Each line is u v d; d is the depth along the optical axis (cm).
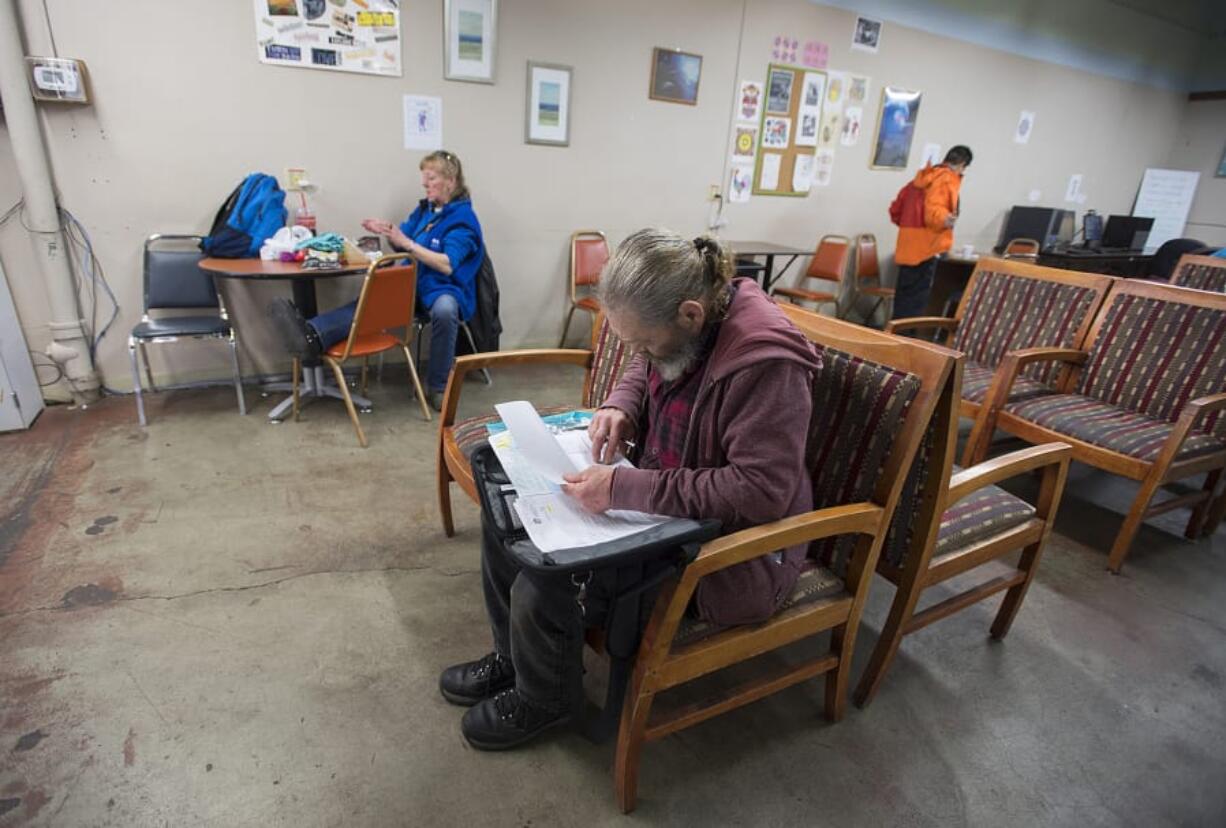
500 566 119
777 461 97
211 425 263
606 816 117
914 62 470
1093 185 644
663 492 99
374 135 307
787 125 434
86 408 273
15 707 130
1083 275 246
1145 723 146
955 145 522
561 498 104
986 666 160
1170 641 173
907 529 129
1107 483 266
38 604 158
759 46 402
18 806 112
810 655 160
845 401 121
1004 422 227
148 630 153
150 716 130
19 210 251
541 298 384
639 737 111
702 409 105
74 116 251
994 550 145
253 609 162
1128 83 609
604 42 350
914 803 123
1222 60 645
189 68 263
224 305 295
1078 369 240
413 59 305
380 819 114
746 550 98
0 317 238
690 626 108
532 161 353
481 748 128
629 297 93
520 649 111
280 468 233
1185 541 224
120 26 248
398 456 248
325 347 248
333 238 276
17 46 232
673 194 408
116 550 181
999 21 495
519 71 332
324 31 282
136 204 270
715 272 99
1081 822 121
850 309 521
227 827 111
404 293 256
